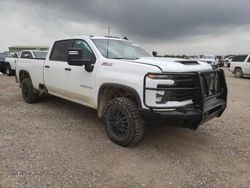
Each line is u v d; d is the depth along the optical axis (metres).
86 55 5.28
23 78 7.91
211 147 4.72
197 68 4.38
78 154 4.16
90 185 3.30
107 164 3.88
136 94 4.15
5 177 3.37
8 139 4.65
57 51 6.16
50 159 3.94
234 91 12.53
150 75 3.98
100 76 4.78
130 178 3.53
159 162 4.03
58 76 5.95
